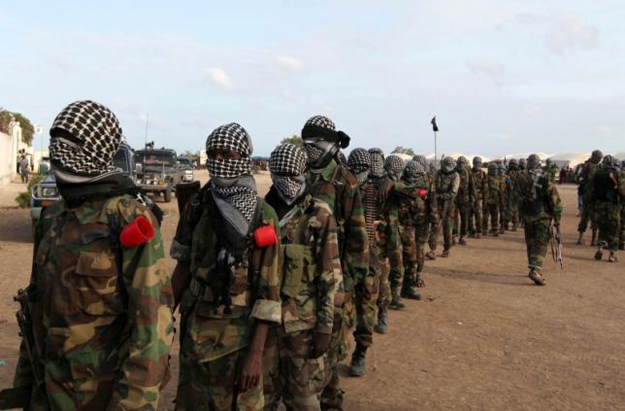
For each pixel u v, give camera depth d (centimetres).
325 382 340
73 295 198
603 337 668
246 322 271
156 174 2205
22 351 223
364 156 499
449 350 607
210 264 274
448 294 871
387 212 631
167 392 469
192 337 273
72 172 202
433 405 466
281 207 331
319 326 323
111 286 200
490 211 1602
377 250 600
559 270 1102
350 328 404
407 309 770
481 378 529
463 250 1332
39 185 1174
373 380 516
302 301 323
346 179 401
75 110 203
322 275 325
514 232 1722
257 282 272
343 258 401
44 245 206
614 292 917
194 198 288
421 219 848
